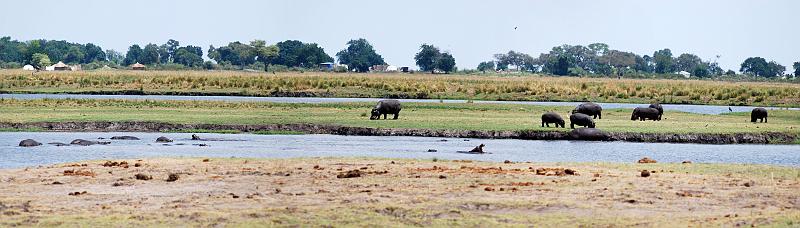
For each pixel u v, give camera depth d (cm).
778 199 3991
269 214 3484
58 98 12631
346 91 16000
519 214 3562
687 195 4050
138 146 6894
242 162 5234
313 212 3528
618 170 4931
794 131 8456
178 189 4197
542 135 8094
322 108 10906
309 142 7438
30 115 9100
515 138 8094
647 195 4041
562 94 15925
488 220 3412
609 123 8919
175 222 3341
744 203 3881
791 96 15962
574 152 6800
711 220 3412
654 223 3362
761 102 15262
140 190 4159
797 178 4653
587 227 3297
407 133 8275
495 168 4941
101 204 3759
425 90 16062
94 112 9612
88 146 6825
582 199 3922
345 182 4397
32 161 5828
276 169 4894
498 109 11288
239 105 11144
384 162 5272
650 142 7919
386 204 3725
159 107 10612
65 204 3750
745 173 4841
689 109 13488
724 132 8175
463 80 19875
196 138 7606
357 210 3575
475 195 4006
